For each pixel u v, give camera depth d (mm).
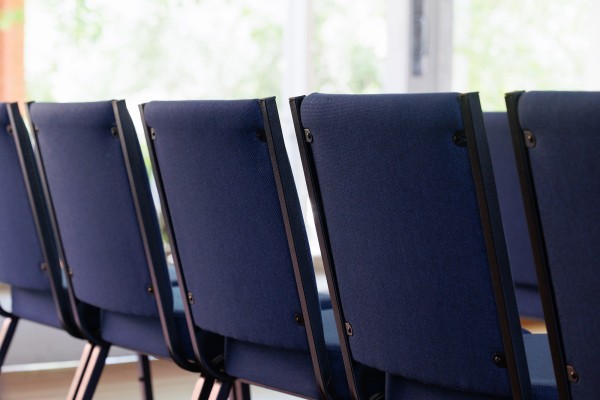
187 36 5359
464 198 1786
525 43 5832
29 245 3170
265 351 2453
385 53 5781
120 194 2717
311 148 2041
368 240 1983
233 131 2197
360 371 2189
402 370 2027
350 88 5738
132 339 2947
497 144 3092
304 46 5586
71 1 5078
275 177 2186
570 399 1711
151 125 2443
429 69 5801
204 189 2350
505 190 3090
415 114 1779
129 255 2762
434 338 1934
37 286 3201
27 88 5023
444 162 1780
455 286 1864
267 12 5551
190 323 2598
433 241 1862
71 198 2887
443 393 2012
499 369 1861
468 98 1720
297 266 2232
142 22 5246
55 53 5066
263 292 2322
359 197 1961
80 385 3172
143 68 5266
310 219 5578
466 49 5840
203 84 5418
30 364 4684
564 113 1530
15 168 3094
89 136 2717
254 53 5527
